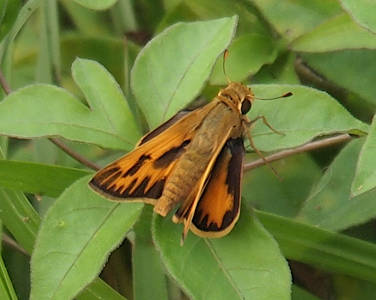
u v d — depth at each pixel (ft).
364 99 1.22
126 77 1.26
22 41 1.28
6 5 1.25
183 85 1.15
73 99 1.15
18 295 1.22
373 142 1.10
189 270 1.11
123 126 1.15
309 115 1.14
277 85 1.14
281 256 1.11
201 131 1.12
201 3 1.26
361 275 1.18
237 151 1.12
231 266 1.11
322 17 1.23
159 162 1.12
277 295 1.11
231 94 1.12
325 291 1.21
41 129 1.14
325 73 1.22
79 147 1.24
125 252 1.23
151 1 1.28
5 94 1.24
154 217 1.12
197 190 1.11
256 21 1.24
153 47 1.15
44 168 1.18
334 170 1.20
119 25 1.28
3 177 1.18
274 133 1.14
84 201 1.13
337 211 1.19
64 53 1.27
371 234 1.20
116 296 1.19
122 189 1.12
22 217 1.19
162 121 1.15
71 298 1.11
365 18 1.12
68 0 1.28
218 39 1.15
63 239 1.12
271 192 1.22
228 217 1.11
